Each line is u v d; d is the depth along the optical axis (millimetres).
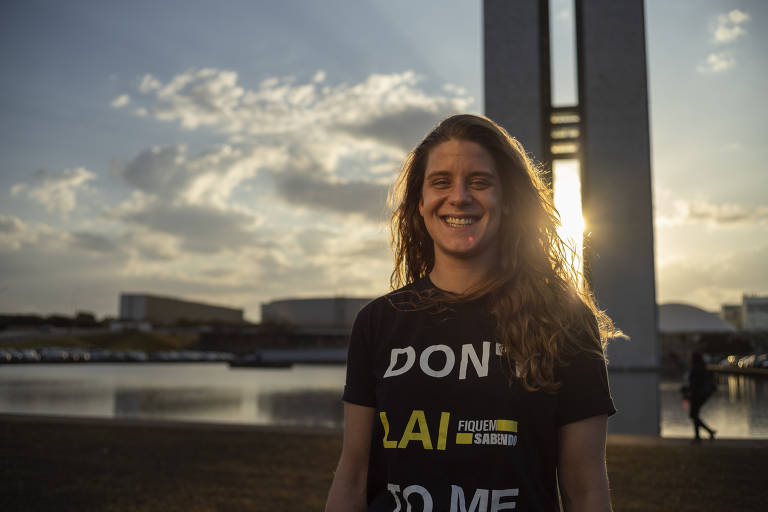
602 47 57938
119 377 64125
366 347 1566
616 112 56969
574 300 1498
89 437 12375
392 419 1427
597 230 55500
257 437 12477
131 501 7449
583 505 1360
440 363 1421
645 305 53469
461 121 1585
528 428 1354
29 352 131500
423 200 1603
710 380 11992
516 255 1562
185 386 47375
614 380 42406
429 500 1340
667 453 10305
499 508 1314
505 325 1410
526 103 56281
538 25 56875
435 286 1556
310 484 8352
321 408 27656
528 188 1606
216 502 7410
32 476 8766
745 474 8719
